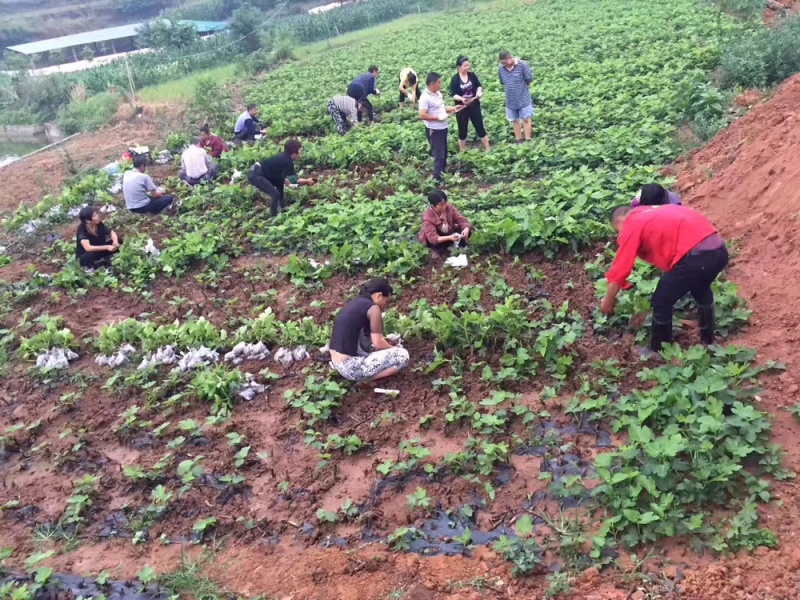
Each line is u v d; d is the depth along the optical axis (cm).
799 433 529
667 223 589
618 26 2261
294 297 923
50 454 693
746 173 899
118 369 825
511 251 916
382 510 555
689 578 436
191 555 543
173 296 996
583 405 598
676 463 500
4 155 2667
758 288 711
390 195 1187
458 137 1391
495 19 3300
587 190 972
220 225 1194
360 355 704
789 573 426
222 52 3828
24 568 550
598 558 466
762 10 1964
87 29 6825
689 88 1235
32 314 997
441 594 466
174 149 1817
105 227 1120
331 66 2833
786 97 991
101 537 576
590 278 819
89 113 2745
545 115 1443
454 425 629
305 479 602
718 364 606
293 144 1176
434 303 846
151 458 662
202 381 729
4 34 6366
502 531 512
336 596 480
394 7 4528
